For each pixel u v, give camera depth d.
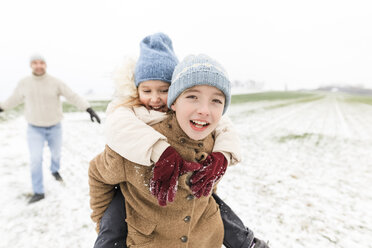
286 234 2.55
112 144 0.85
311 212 2.99
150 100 1.06
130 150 0.80
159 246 0.98
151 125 0.93
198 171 0.85
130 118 0.89
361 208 3.11
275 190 3.58
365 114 16.16
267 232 2.57
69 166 4.11
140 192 0.95
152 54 1.06
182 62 0.85
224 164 0.94
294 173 4.28
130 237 0.98
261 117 11.74
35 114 2.90
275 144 6.40
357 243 2.45
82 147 5.35
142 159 0.79
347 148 6.19
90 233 2.41
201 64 0.78
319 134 8.06
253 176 4.09
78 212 2.73
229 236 1.19
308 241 2.45
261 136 7.35
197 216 1.04
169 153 0.79
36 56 2.75
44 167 3.98
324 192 3.55
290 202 3.23
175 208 0.94
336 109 19.52
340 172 4.39
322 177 4.12
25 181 3.46
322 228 2.67
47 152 4.77
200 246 1.10
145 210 0.96
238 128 8.49
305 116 13.30
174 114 0.93
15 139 5.61
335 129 9.24
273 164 4.74
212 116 0.80
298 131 8.47
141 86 1.06
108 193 1.08
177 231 0.99
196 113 0.78
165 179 0.78
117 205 1.06
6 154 4.54
